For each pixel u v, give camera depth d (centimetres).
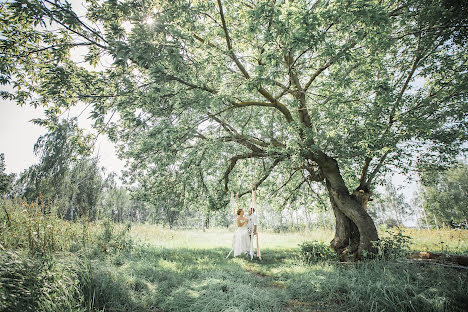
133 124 623
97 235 766
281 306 416
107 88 637
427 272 504
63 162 2061
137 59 457
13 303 253
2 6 500
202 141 782
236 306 389
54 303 302
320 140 785
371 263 628
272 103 807
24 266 318
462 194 3925
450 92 719
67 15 462
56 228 634
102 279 423
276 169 1091
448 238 1129
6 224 558
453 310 345
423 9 611
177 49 500
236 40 792
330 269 623
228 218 4200
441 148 806
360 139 743
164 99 628
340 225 886
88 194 2312
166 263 686
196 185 1041
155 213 1244
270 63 543
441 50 732
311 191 1188
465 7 566
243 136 898
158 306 404
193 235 2141
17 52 588
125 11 478
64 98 589
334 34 662
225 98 648
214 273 586
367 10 466
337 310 386
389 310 359
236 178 1157
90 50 604
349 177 986
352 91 789
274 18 477
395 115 776
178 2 546
